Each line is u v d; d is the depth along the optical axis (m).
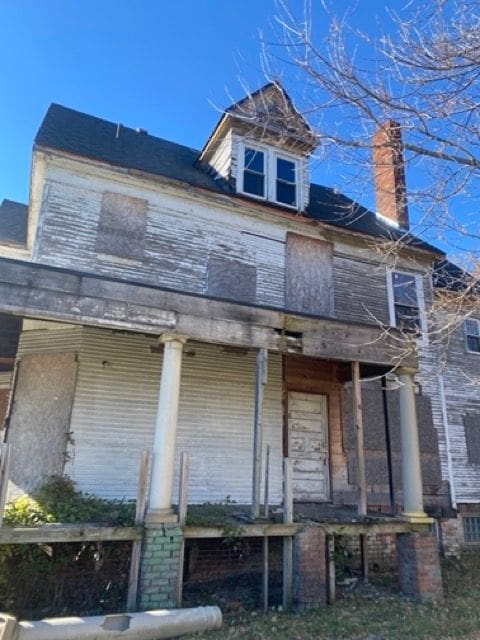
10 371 10.19
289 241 11.18
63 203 8.90
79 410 8.08
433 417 11.91
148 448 8.37
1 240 10.47
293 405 10.29
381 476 10.55
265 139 11.04
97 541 5.85
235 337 6.89
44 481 7.69
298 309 10.73
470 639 5.48
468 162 4.80
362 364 8.46
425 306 12.47
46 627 4.39
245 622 5.77
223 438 9.13
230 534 6.21
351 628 5.62
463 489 11.78
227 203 10.37
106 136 11.18
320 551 6.65
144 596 5.39
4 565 5.86
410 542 7.38
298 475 9.87
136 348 8.80
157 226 9.66
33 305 5.79
